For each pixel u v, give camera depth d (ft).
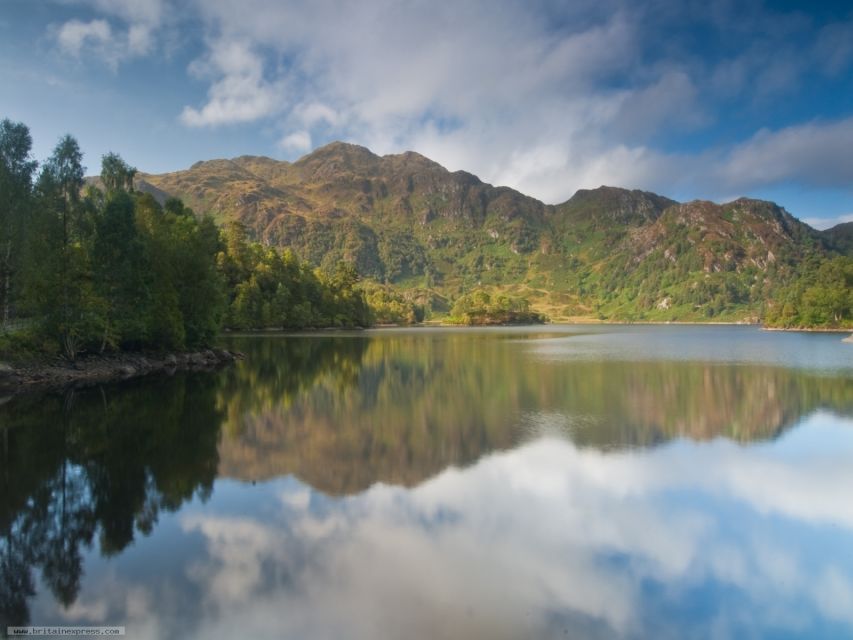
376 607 41.57
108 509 61.87
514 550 51.49
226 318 479.82
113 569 47.91
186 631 38.60
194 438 95.50
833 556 51.11
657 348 339.36
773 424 108.68
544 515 60.44
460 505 63.36
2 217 160.35
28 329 169.68
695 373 194.49
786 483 71.87
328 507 62.69
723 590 44.91
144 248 192.13
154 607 41.75
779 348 337.31
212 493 67.05
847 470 77.66
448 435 98.53
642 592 44.50
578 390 154.10
